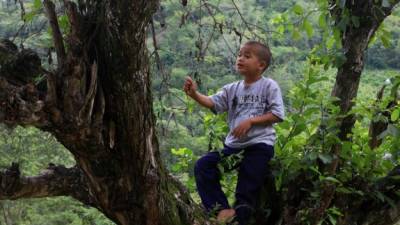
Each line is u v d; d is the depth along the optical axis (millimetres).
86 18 2045
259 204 3443
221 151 3311
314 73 3400
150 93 2297
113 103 2180
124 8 1963
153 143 2523
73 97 2061
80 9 2053
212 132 3369
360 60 3453
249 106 3295
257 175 3203
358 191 3350
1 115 2006
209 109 3369
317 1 3586
